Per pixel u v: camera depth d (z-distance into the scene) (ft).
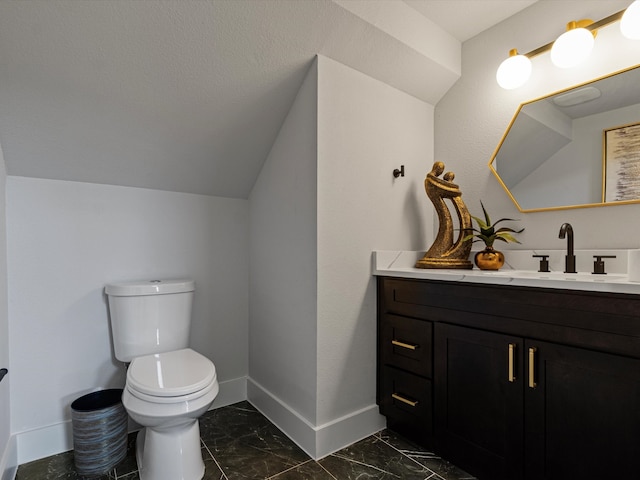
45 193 5.29
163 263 6.29
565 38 4.80
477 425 4.33
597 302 3.37
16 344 5.01
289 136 5.78
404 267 6.14
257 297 6.79
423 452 5.12
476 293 4.36
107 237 5.77
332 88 5.30
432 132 6.95
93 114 4.90
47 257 5.29
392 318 5.47
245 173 6.63
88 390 5.56
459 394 4.54
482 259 5.45
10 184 5.05
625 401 3.19
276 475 4.58
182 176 6.21
